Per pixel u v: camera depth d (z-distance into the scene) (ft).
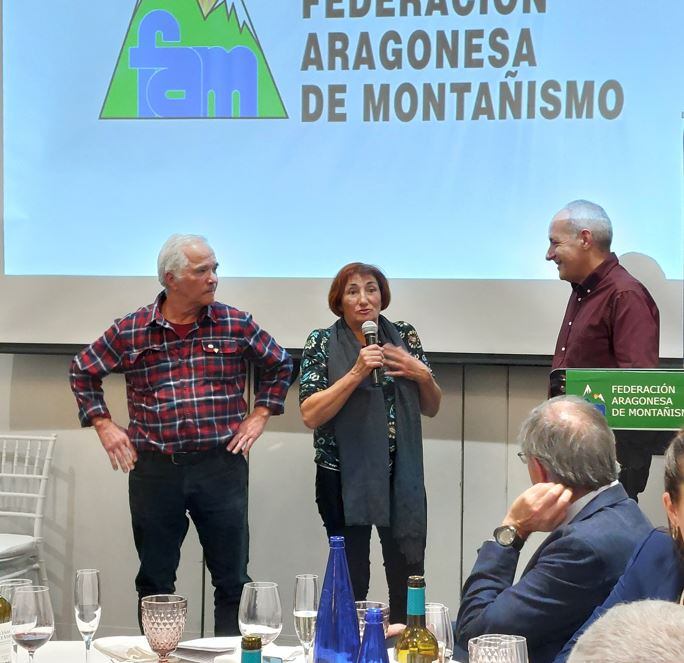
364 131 12.68
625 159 12.26
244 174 12.89
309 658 5.95
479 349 12.48
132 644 6.38
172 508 10.85
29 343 13.14
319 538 13.14
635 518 6.36
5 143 13.15
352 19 12.70
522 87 12.41
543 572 6.22
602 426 6.50
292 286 12.81
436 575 12.89
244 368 11.18
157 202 13.00
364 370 10.37
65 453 13.52
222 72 12.89
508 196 12.46
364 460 10.59
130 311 13.03
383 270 12.67
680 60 12.12
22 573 12.70
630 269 12.25
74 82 13.07
